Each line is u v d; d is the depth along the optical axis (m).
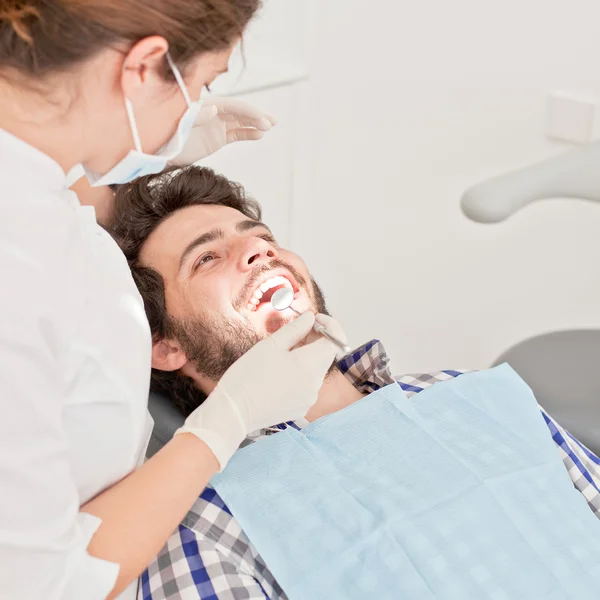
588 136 2.21
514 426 1.30
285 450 1.20
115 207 1.39
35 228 0.84
